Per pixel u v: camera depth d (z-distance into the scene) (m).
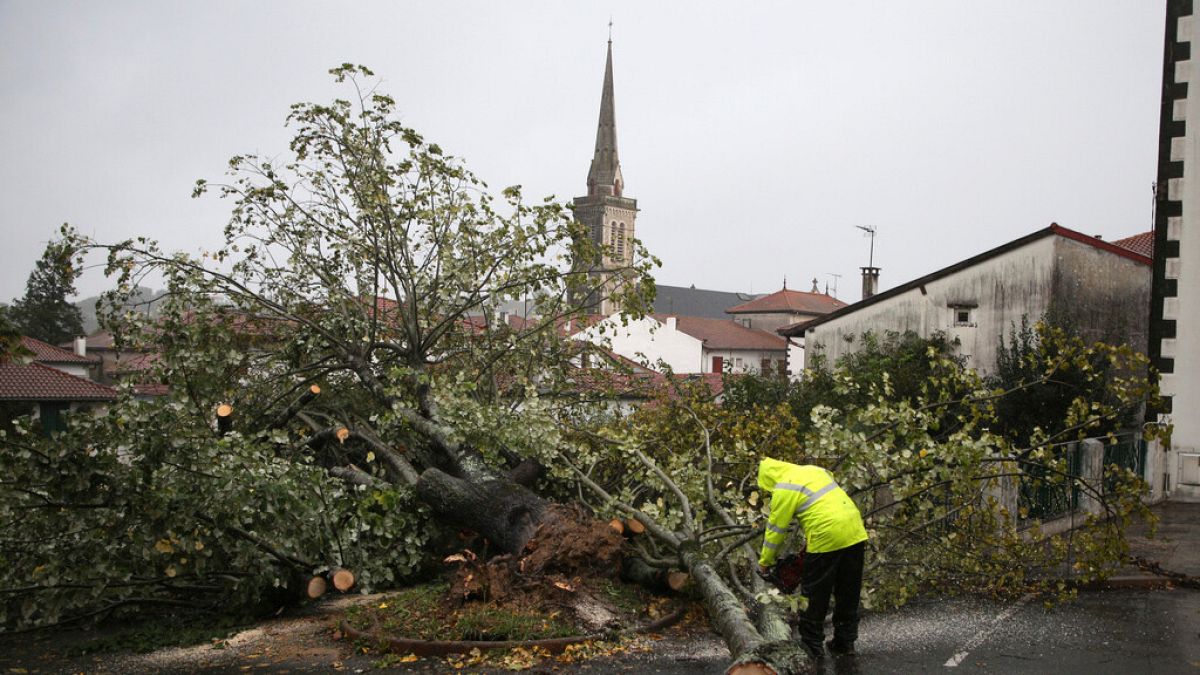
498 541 8.67
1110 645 7.02
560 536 7.99
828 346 31.16
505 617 7.14
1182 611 8.13
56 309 66.00
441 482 8.93
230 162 11.80
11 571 7.78
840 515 6.54
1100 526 8.66
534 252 12.05
